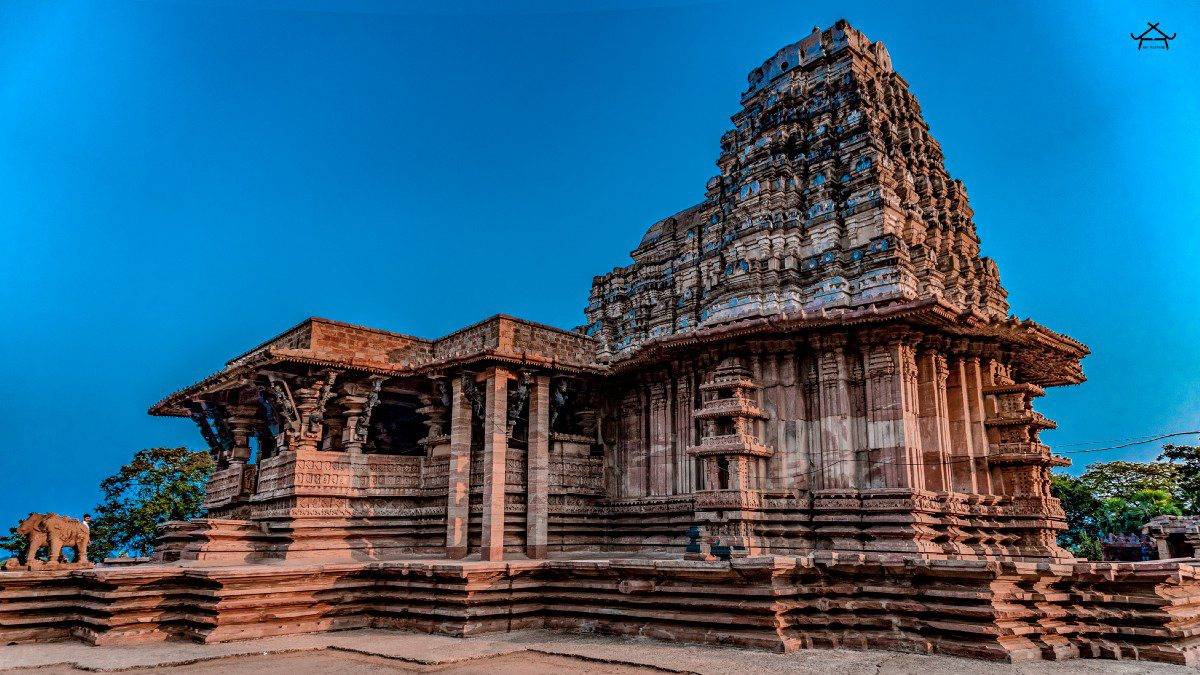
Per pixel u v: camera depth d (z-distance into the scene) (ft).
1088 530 179.83
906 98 90.02
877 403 66.44
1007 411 73.00
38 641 56.59
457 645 53.93
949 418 71.26
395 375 77.66
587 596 60.03
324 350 75.41
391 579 63.52
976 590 50.57
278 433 81.30
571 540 80.48
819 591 54.95
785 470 68.18
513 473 77.87
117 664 48.75
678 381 79.51
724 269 83.46
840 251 73.41
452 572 59.21
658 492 79.36
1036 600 51.42
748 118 89.30
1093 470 192.03
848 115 81.00
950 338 71.15
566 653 51.16
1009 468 71.77
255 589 57.93
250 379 77.20
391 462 79.10
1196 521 97.25
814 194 78.23
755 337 69.92
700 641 53.67
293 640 56.29
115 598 56.29
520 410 77.25
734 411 66.54
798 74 86.74
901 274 69.00
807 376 70.28
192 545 71.67
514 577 61.82
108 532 136.36
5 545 129.39
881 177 75.46
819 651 50.85
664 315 93.86
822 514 65.87
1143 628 49.29
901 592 53.36
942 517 64.64
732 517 64.49
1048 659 48.11
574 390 83.71
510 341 76.79
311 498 73.51
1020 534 69.72
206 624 56.03
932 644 50.14
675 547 75.10
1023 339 73.00
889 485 64.28
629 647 52.70
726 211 85.71
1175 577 49.52
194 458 146.10
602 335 104.22
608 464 85.66
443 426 82.38
